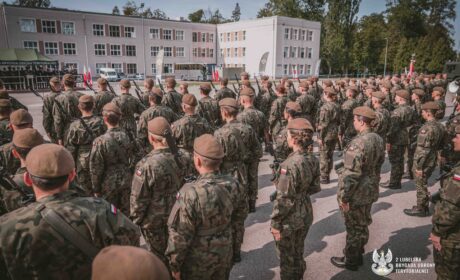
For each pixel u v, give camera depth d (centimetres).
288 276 323
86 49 4612
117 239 194
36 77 2647
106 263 105
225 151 448
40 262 175
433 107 504
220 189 253
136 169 318
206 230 250
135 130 775
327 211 563
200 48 5738
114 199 423
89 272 185
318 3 6100
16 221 176
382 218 531
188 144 513
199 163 260
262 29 5119
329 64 5638
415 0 6675
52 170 186
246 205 289
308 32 5347
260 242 461
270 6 6481
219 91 910
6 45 4059
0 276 178
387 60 5609
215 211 247
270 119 841
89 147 490
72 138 481
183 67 4750
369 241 461
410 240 464
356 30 6075
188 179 321
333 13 5381
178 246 243
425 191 529
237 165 463
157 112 635
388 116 627
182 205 243
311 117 896
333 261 407
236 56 5628
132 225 207
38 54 2720
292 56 5219
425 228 498
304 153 317
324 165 695
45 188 188
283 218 311
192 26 5575
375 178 377
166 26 5291
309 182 312
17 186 236
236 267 400
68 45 4469
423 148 516
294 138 315
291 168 301
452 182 272
